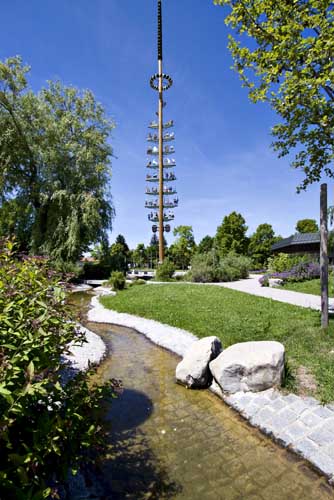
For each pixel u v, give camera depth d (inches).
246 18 183.5
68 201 757.3
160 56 934.4
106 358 210.8
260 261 1457.9
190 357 161.9
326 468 89.7
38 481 62.6
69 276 110.4
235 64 197.9
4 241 112.9
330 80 156.3
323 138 201.0
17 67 722.2
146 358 209.2
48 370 74.8
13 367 60.0
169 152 1014.4
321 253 202.5
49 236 754.8
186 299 387.9
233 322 249.9
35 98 756.6
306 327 215.8
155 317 308.0
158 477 90.9
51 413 78.2
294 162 234.5
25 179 780.6
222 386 141.4
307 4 162.1
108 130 867.4
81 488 84.4
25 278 89.8
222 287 513.7
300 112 185.6
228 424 120.2
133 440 110.5
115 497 82.5
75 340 90.7
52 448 62.9
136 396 148.7
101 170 818.8
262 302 342.6
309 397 124.9
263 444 106.0
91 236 772.0
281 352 141.4
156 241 2262.6
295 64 166.1
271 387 135.0
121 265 952.3
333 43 145.6
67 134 803.4
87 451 97.7
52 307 85.4
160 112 949.2
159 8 908.0
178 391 153.4
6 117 719.7
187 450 104.1
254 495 83.2
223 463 97.0
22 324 72.2
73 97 821.9
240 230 1375.5
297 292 443.5
